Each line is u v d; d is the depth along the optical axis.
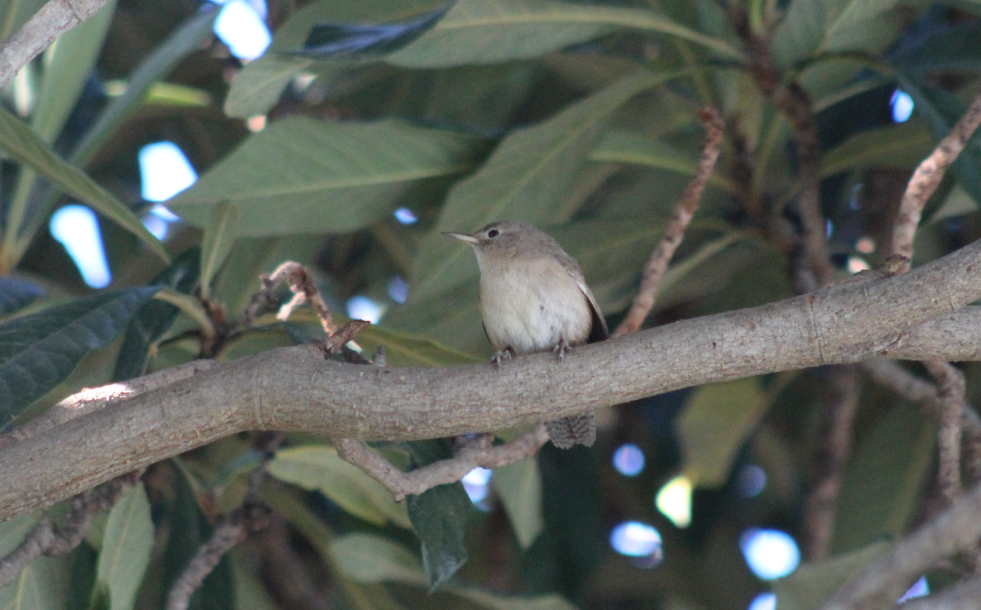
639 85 8.82
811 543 10.78
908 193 6.86
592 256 10.02
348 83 12.52
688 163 9.99
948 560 7.58
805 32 8.99
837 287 6.07
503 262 9.09
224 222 7.68
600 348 6.14
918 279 5.91
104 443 5.77
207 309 7.97
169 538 8.55
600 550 12.82
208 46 13.52
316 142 8.84
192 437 5.95
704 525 13.17
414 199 9.58
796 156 10.61
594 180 11.00
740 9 9.19
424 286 9.40
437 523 7.09
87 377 10.59
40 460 5.70
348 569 9.45
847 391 10.99
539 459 12.95
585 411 6.18
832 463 10.92
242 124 13.07
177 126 13.48
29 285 8.91
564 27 8.91
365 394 6.00
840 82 9.94
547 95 13.48
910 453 11.36
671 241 7.91
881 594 3.86
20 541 7.22
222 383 5.98
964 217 12.23
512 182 9.08
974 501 3.86
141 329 7.84
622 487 13.67
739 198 10.12
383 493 9.64
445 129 9.17
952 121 8.11
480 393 6.04
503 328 9.18
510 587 12.77
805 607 7.69
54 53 9.63
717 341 6.04
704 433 11.93
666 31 9.16
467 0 8.27
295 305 7.71
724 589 12.88
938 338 6.05
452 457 7.46
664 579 12.80
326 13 9.58
